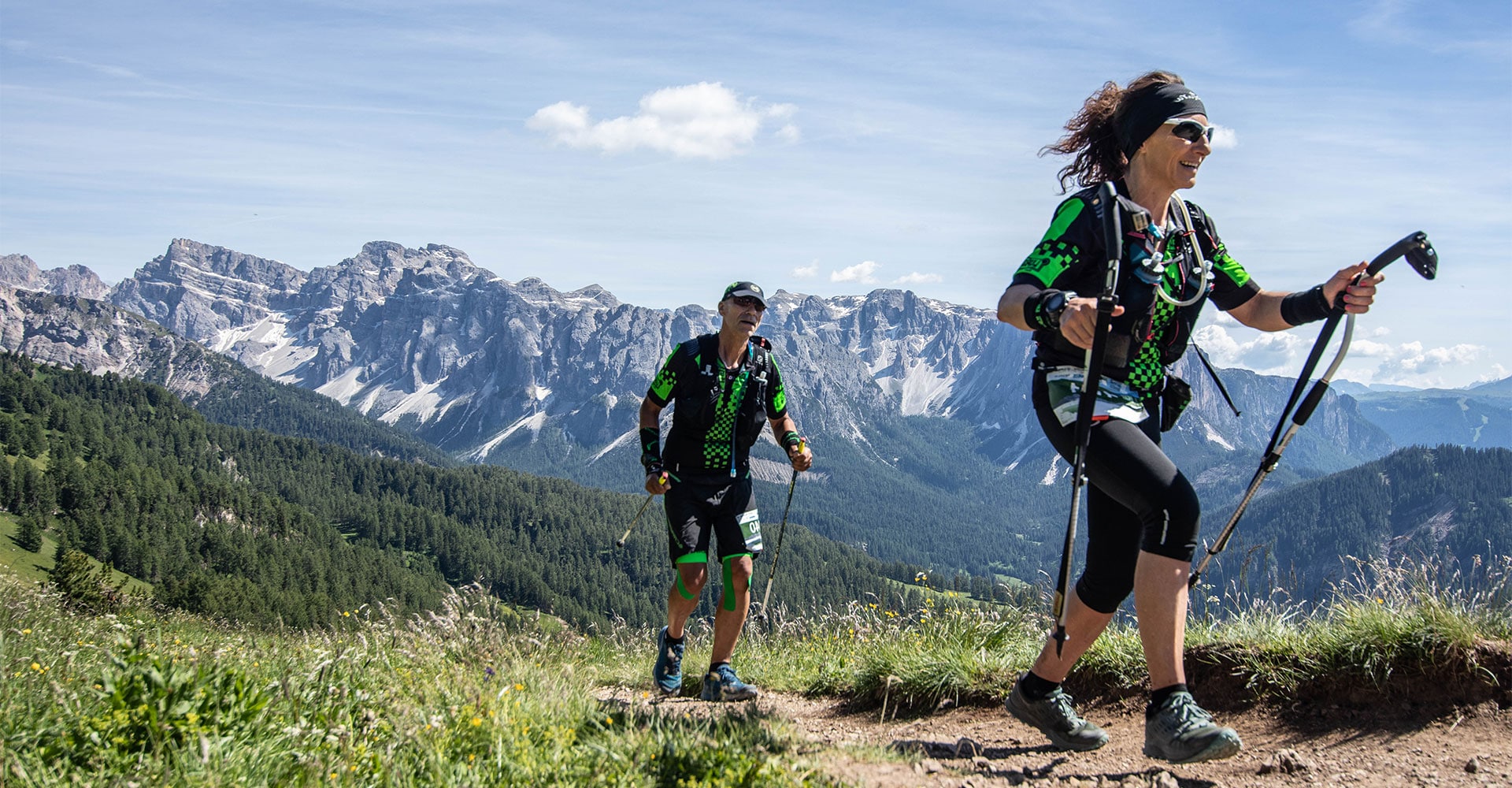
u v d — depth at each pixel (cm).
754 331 610
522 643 853
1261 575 508
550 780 354
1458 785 341
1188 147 375
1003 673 577
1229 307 414
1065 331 346
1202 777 382
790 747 428
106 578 3628
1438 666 416
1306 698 448
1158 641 364
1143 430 381
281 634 877
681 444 616
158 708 356
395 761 357
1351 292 363
